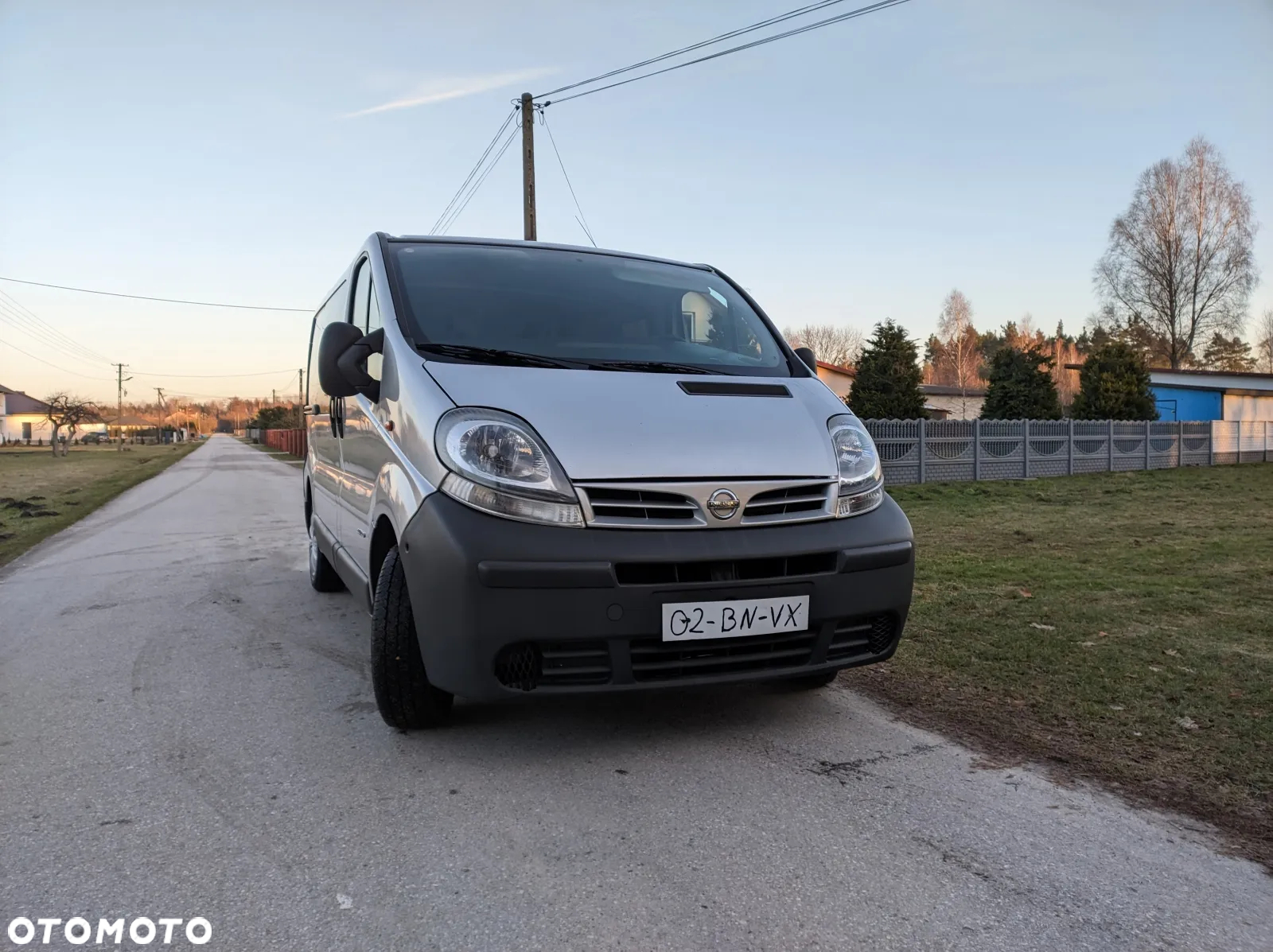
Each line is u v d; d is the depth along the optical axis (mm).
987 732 3297
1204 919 2051
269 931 1989
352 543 4215
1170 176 47031
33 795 2758
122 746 3191
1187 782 2842
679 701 3643
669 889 2164
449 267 3826
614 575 2637
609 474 2730
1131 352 27047
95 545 9273
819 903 2104
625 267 4188
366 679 4055
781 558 2824
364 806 2656
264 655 4520
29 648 4711
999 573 6871
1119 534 9562
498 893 2148
